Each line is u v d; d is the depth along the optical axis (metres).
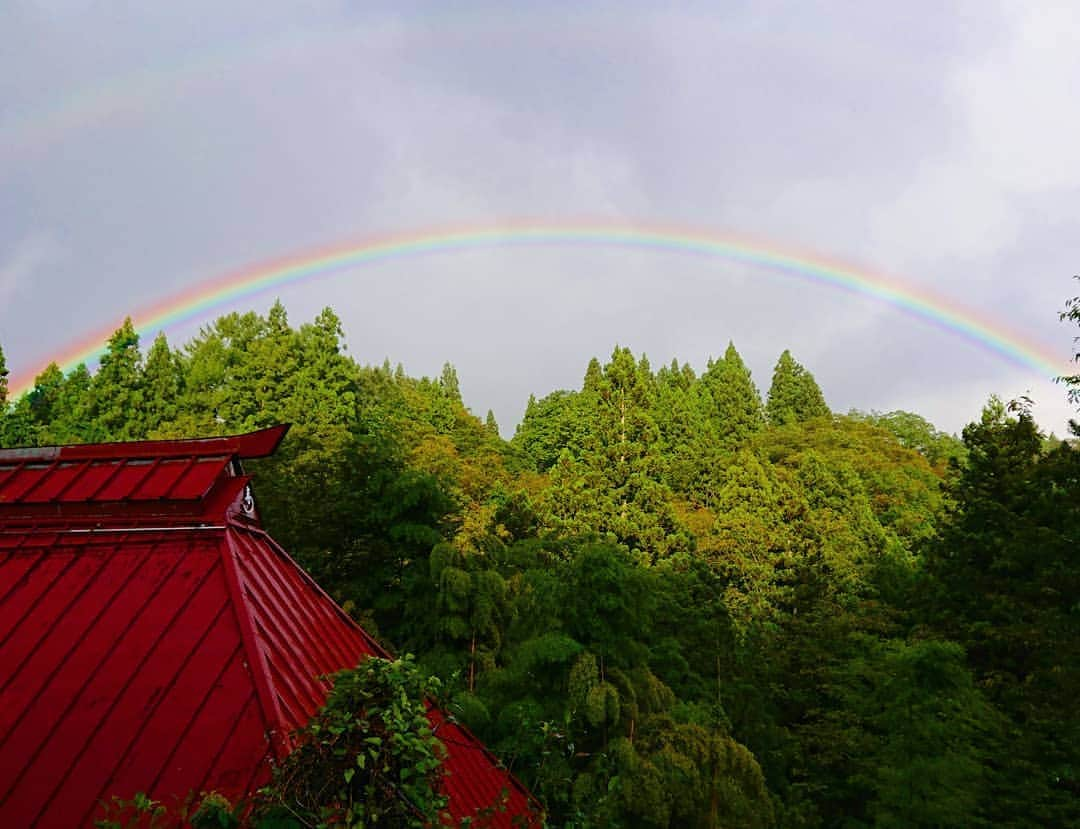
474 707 14.23
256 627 7.72
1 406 51.56
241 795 6.12
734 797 14.13
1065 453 25.78
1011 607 25.28
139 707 6.88
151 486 8.91
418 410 75.50
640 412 55.41
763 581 42.66
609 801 11.69
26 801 6.27
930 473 75.19
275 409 54.88
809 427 90.81
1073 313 19.48
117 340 54.75
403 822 5.18
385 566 21.73
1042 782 18.41
